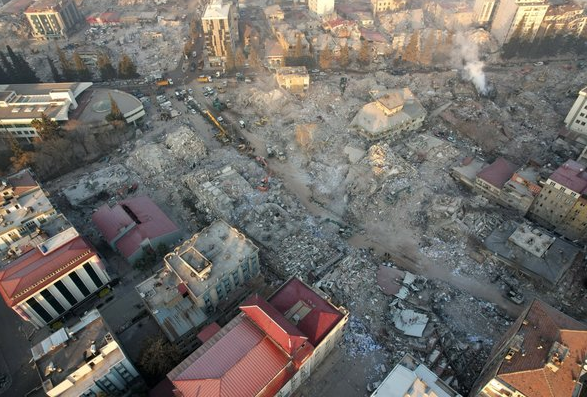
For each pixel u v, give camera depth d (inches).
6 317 3750.0
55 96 5935.0
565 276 3853.3
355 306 3565.5
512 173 4707.2
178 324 3299.7
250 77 7180.1
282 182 5039.4
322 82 6884.8
